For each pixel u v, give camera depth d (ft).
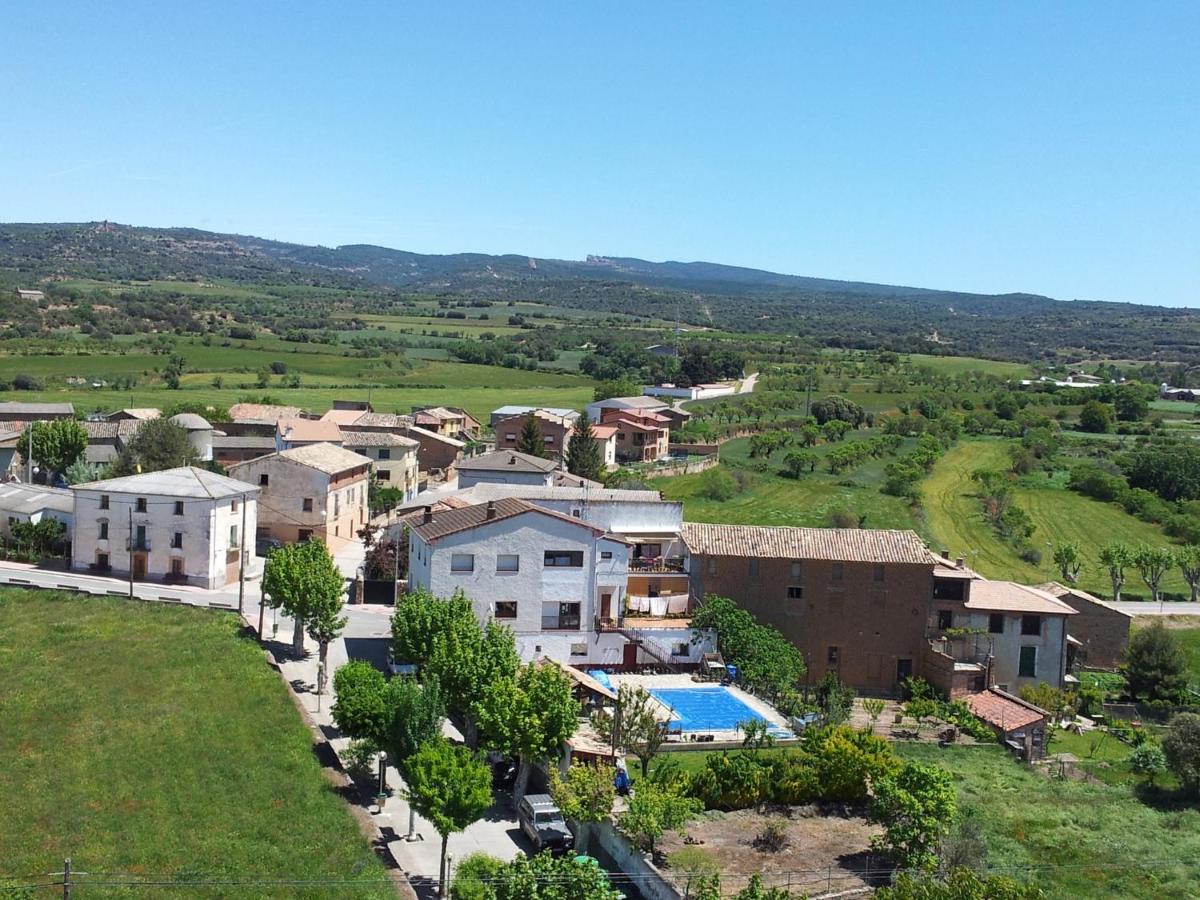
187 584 303.68
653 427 594.65
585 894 139.03
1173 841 179.73
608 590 253.85
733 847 162.30
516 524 246.88
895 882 142.20
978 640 269.64
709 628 253.65
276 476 354.33
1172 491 566.36
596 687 216.95
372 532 357.61
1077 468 599.98
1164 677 288.51
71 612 264.31
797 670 249.75
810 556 269.23
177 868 150.10
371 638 262.88
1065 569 410.93
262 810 170.60
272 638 258.98
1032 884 143.64
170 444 412.98
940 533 460.55
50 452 407.03
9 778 174.81
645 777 175.52
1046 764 222.89
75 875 145.28
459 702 198.29
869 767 179.32
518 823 177.47
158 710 206.49
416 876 156.87
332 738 204.85
